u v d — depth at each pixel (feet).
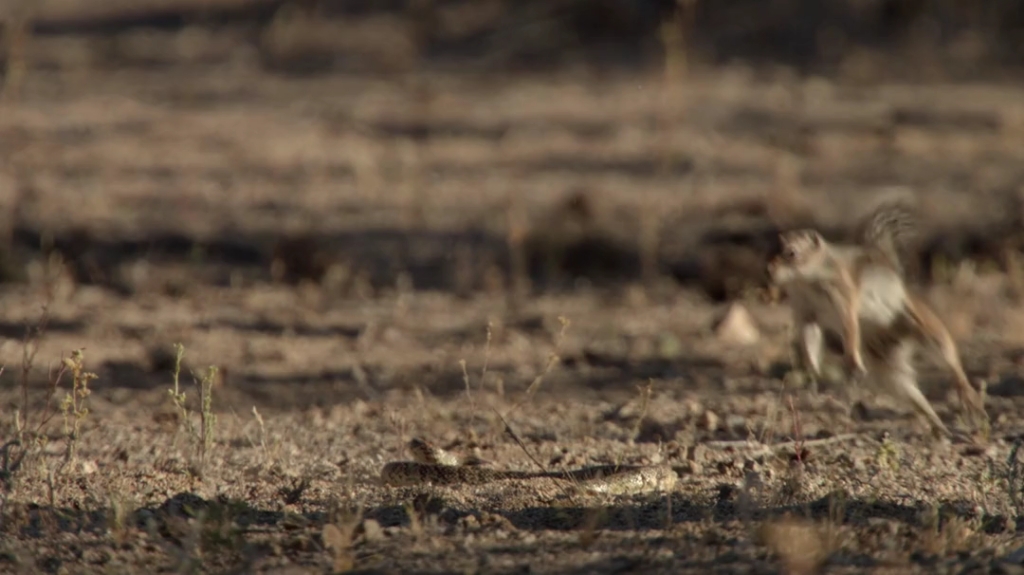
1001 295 99.55
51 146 169.78
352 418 70.23
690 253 115.96
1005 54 212.84
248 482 57.93
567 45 233.14
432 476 56.54
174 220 133.59
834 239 110.52
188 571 46.01
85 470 59.26
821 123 173.88
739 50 221.46
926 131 168.76
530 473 57.00
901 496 54.19
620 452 61.98
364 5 264.72
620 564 46.16
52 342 90.07
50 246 120.98
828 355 65.82
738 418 68.39
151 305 103.91
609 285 110.73
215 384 78.54
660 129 173.37
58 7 292.61
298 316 99.86
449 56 234.79
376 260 119.03
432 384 78.84
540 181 149.38
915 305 58.54
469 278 112.78
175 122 188.55
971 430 64.13
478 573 45.52
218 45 255.50
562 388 77.20
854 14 228.43
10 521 51.80
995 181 141.69
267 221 133.28
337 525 50.19
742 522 50.47
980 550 46.88
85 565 47.57
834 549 46.65
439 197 142.41
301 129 182.50
